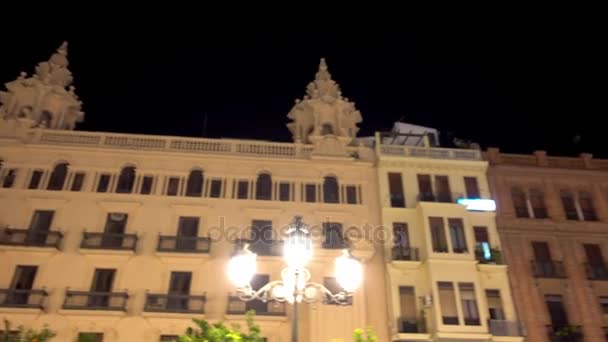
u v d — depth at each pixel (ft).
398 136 117.29
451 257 95.86
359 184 105.40
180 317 87.97
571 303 96.94
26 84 110.11
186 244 94.99
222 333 50.62
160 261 93.56
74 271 91.09
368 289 94.43
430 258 95.30
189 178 103.24
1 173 98.84
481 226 102.83
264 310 90.53
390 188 105.29
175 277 93.30
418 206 101.45
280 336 88.89
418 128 121.80
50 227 94.99
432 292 92.38
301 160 105.91
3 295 87.40
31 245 90.74
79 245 92.89
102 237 93.81
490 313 94.43
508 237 102.73
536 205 108.06
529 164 112.27
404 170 107.24
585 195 110.63
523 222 104.63
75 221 95.81
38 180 99.71
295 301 43.57
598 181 111.75
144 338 87.15
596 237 104.94
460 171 108.58
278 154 107.55
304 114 118.62
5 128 102.78
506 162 111.96
